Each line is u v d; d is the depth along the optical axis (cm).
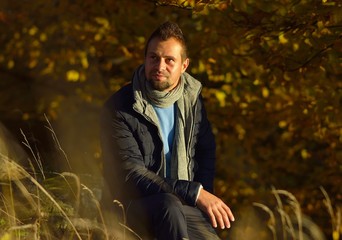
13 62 1675
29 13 1648
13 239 744
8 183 849
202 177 834
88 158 1014
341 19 959
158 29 779
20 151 983
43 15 1633
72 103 1619
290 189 1634
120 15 1414
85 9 1503
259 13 1081
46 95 1697
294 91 1238
